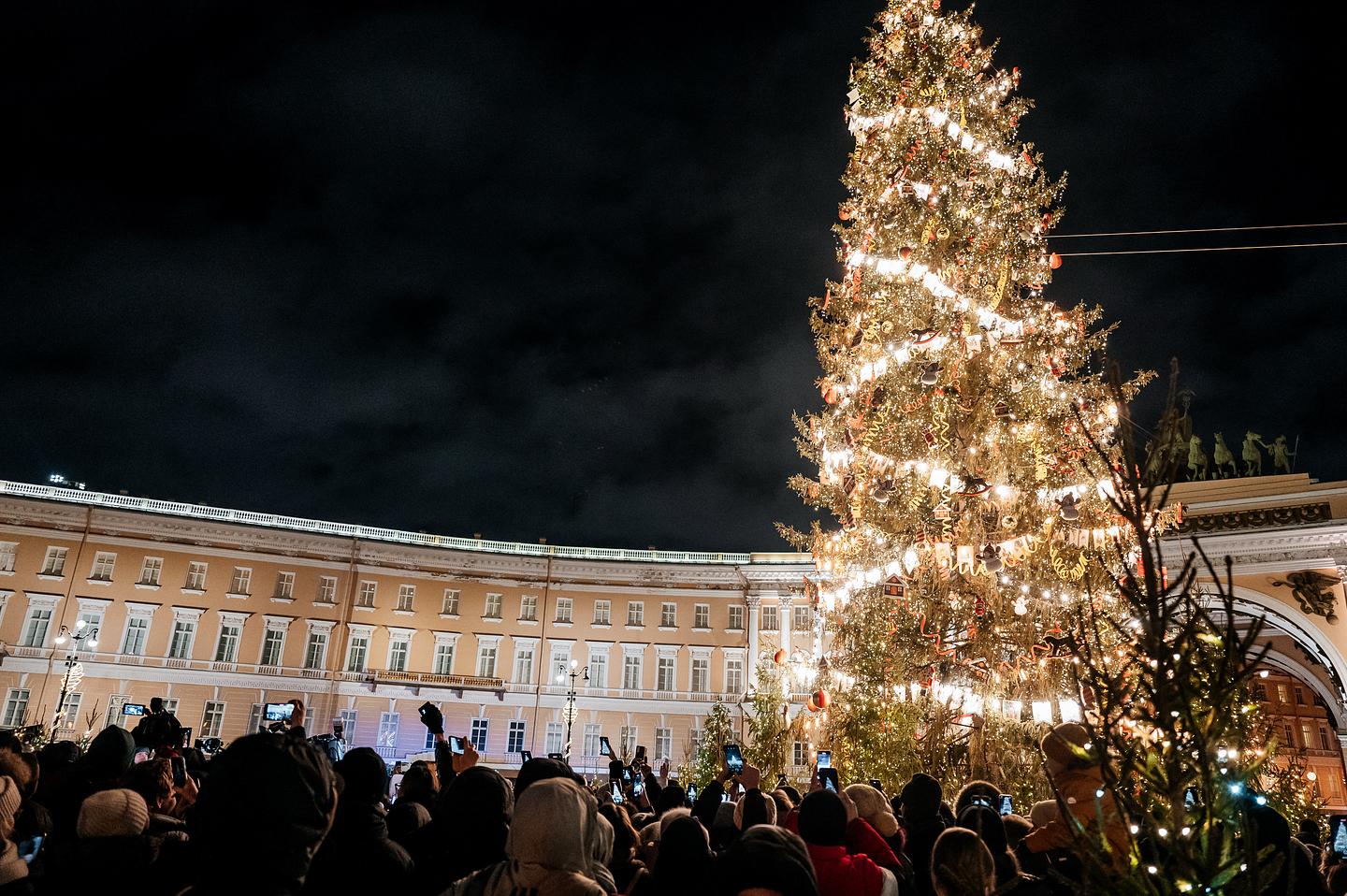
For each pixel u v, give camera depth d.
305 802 2.91
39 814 5.40
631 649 53.41
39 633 46.75
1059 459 18.08
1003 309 19.52
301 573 51.56
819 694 19.44
